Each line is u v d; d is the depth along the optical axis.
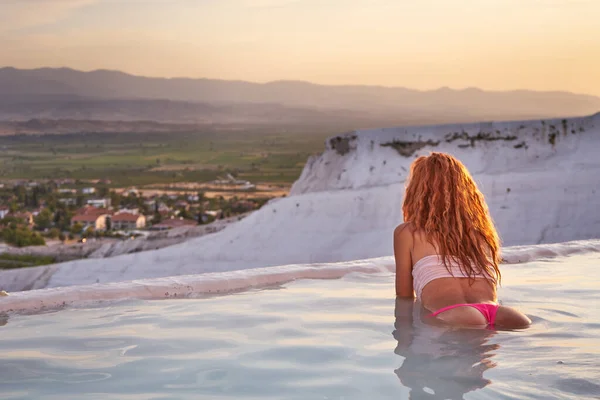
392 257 4.34
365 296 3.23
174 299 3.26
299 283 3.67
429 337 2.40
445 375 1.94
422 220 2.93
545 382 1.85
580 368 1.98
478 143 15.13
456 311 2.62
